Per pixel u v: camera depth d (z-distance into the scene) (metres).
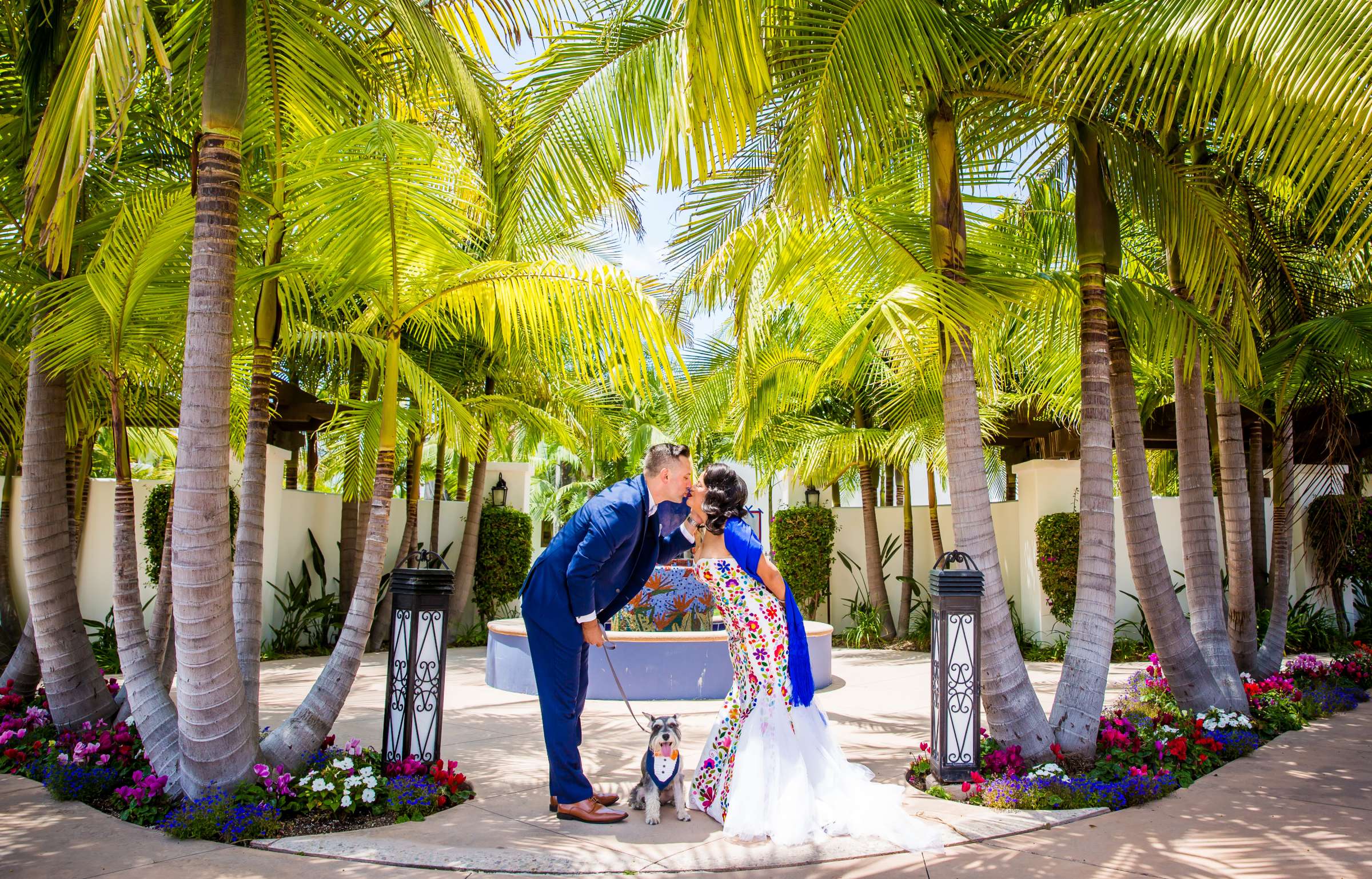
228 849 3.69
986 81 5.40
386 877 3.40
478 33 5.96
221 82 4.04
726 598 4.23
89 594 10.06
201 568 3.98
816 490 14.61
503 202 5.18
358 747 4.70
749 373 9.73
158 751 4.38
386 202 4.36
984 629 5.07
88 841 3.77
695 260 6.96
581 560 4.02
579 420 12.90
